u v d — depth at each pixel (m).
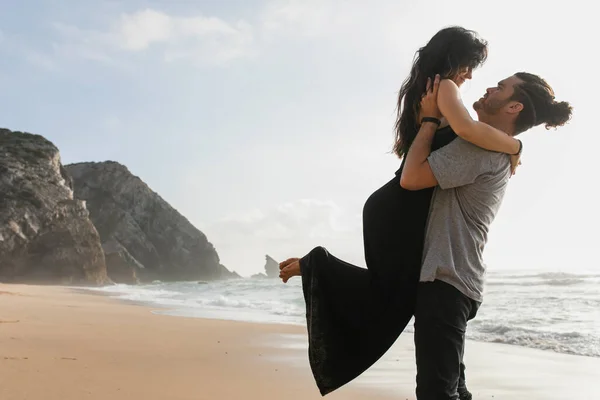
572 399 4.47
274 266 131.50
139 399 3.95
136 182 93.62
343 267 1.86
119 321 10.42
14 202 48.41
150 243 89.50
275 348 7.34
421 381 1.68
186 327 9.73
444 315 1.68
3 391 3.90
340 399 4.30
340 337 1.83
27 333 7.48
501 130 1.89
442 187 1.73
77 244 50.75
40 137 55.97
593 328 9.06
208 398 4.14
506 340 8.10
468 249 1.74
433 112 1.81
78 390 4.08
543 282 25.62
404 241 1.78
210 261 96.38
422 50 1.89
